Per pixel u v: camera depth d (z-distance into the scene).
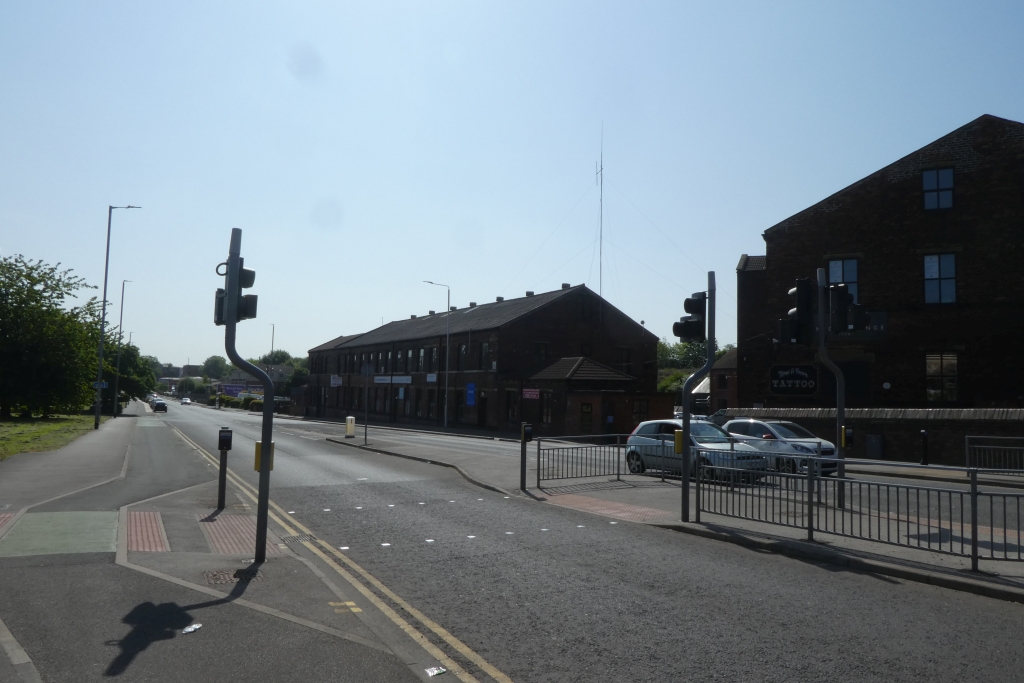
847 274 28.84
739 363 30.88
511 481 16.14
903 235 28.05
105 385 48.69
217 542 9.55
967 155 27.34
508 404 46.56
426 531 10.68
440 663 5.32
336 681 4.91
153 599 6.66
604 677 5.08
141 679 4.86
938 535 9.01
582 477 17.16
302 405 85.38
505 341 47.38
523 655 5.51
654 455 17.45
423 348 58.50
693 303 11.47
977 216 27.03
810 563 8.60
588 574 8.05
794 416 24.55
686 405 11.20
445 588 7.46
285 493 14.70
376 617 6.46
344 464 20.80
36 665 5.05
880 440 22.72
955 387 26.92
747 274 34.56
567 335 49.78
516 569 8.29
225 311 8.38
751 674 5.12
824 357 12.33
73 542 8.88
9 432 31.06
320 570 8.15
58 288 46.41
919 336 27.52
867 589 7.43
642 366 52.84
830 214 29.28
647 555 9.02
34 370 44.19
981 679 5.04
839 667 5.25
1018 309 26.23
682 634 5.99
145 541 9.24
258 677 4.95
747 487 11.06
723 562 8.65
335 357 78.31
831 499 9.70
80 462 19.05
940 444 21.75
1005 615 6.55
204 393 168.00
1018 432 20.52
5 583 7.07
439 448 25.88
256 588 7.15
